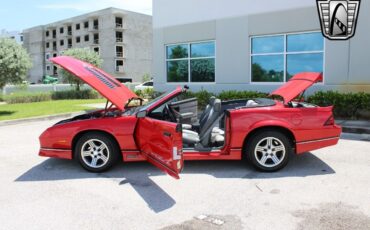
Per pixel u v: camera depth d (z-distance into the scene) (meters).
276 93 6.13
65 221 3.90
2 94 23.56
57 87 29.83
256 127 5.38
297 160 6.19
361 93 9.90
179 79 14.46
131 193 4.73
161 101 5.61
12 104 19.77
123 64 64.06
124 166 6.02
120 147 5.55
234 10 12.55
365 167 5.72
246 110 5.46
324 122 5.52
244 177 5.32
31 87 28.16
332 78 10.83
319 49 11.05
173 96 5.69
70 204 4.39
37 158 6.79
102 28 64.12
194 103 6.88
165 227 3.71
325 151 6.84
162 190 4.83
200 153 5.49
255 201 4.37
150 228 3.70
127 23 64.12
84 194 4.73
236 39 12.61
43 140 5.72
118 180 5.29
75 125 5.61
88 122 5.58
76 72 5.43
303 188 4.79
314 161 6.11
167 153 4.68
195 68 13.91
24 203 4.44
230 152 5.48
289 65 11.69
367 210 4.02
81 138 5.62
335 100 10.19
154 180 5.26
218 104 5.66
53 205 4.36
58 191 4.86
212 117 5.65
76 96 25.69
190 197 4.55
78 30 69.56
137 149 5.55
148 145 5.21
